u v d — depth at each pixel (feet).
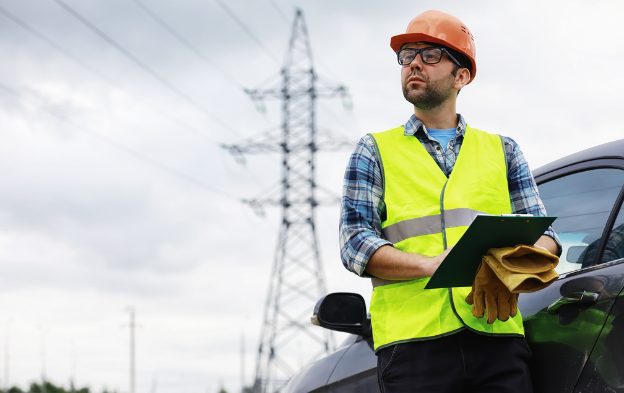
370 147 7.07
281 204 78.59
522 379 6.42
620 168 7.13
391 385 6.64
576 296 6.44
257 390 70.85
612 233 6.88
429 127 7.22
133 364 185.47
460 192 6.63
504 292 6.05
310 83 82.69
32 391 188.96
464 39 7.17
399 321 6.61
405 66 7.18
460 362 6.39
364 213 6.83
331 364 9.37
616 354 5.93
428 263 6.09
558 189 7.87
